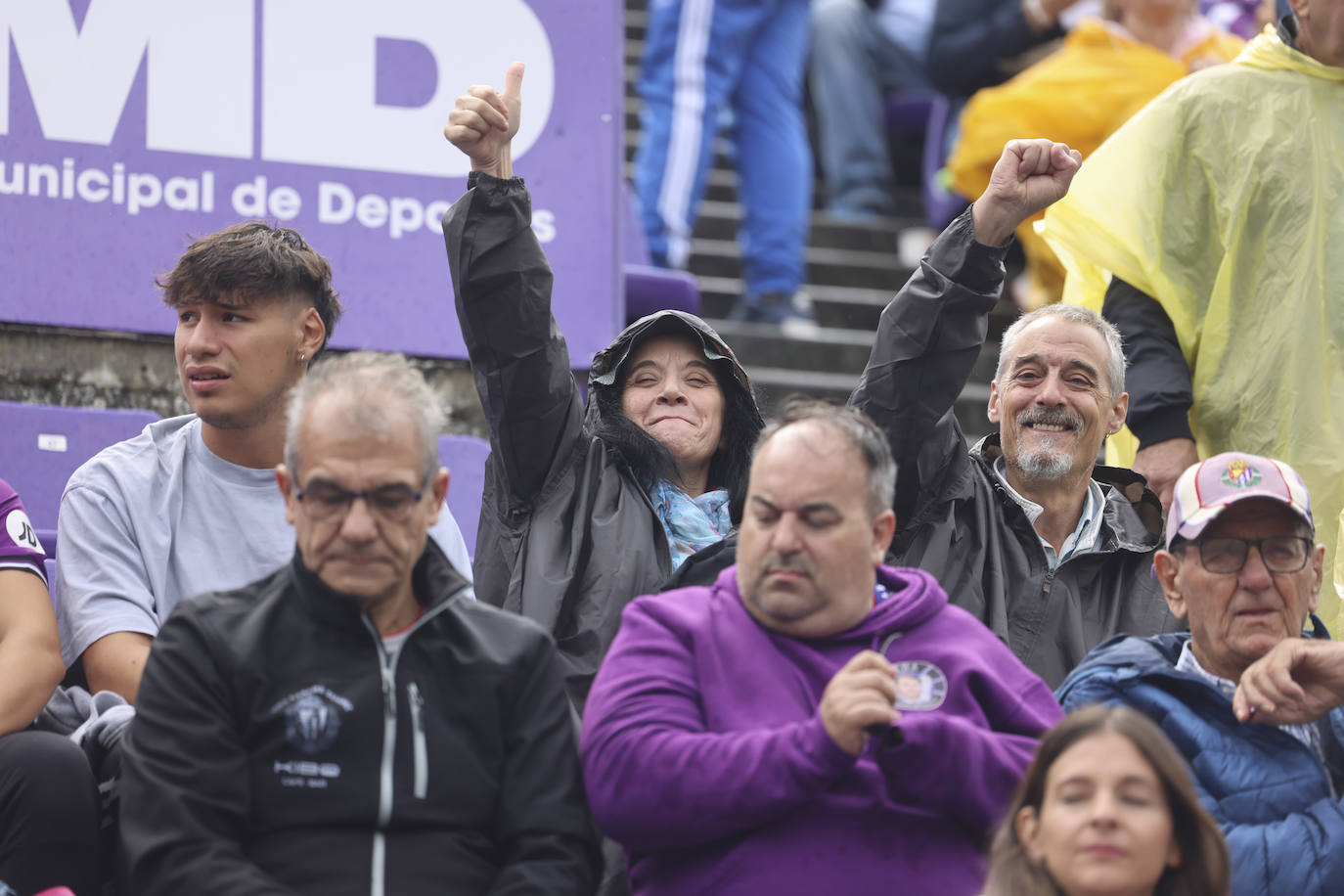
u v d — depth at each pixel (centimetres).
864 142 3569
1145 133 1850
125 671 1395
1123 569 1585
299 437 1180
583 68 2094
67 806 1209
